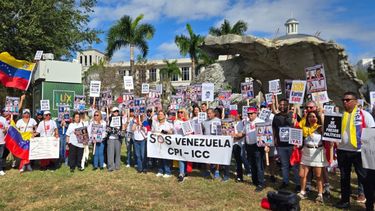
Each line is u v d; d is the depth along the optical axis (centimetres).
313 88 806
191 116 1162
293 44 1852
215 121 955
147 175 1012
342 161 697
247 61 2127
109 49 3669
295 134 744
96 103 1443
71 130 1083
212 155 929
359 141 671
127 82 1223
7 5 1995
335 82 1939
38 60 1417
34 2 2117
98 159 1112
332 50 1811
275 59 1983
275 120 839
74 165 1076
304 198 756
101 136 1087
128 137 1132
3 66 1335
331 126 687
